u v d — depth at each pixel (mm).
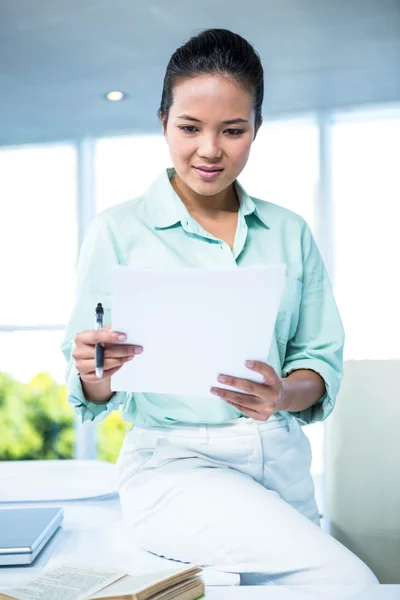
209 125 1212
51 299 4609
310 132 4363
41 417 4535
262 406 1100
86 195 4648
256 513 1148
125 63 3645
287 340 1404
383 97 4109
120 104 4172
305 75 3812
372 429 1625
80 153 4668
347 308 4246
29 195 4711
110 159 4656
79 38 3396
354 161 4305
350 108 4262
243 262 1364
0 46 3477
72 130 4602
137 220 1351
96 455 4453
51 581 910
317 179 4340
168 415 1278
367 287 4246
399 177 4270
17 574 1062
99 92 4000
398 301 4211
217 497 1183
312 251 1460
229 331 998
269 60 3643
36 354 4559
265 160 4391
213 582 1088
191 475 1229
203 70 1198
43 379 4551
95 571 948
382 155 4281
